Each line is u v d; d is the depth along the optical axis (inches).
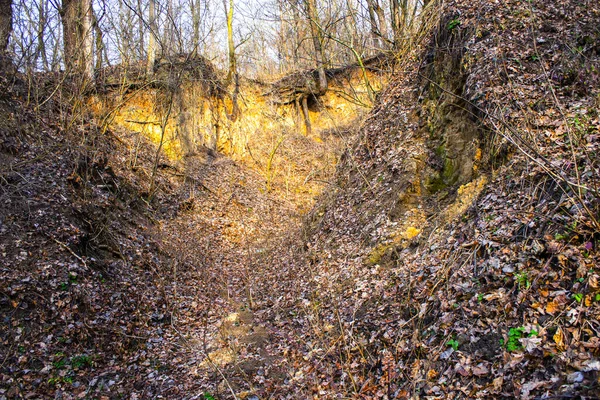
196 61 788.6
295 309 304.3
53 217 319.6
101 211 389.1
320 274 335.0
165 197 570.3
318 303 293.7
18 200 314.5
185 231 521.7
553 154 217.3
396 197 333.4
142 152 620.1
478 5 363.6
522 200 211.3
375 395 176.9
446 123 336.5
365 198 379.6
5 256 263.7
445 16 392.5
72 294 266.1
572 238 170.2
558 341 140.3
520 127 247.3
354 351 215.3
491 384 143.7
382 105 475.2
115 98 641.6
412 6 633.6
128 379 228.7
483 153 282.8
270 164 824.9
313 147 920.9
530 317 156.0
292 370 224.8
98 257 328.2
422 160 343.6
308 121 983.0
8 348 217.9
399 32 566.3
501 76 287.6
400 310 221.8
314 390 198.8
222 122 861.8
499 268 185.6
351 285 287.9
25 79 487.2
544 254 174.9
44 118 456.4
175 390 219.0
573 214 176.2
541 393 128.2
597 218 165.0
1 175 328.5
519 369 141.1
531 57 292.0
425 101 384.8
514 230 198.1
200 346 270.2
